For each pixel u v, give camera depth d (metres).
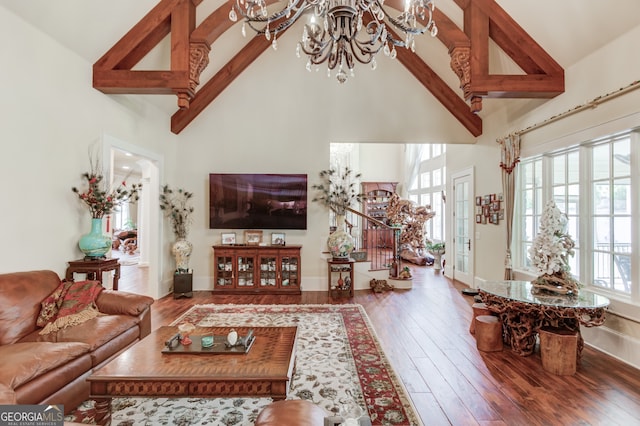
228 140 5.75
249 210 5.66
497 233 5.04
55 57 3.16
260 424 1.36
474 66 3.63
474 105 3.75
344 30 2.41
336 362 2.91
